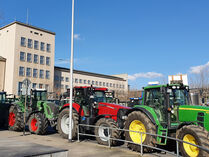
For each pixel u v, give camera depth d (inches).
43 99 562.9
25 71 1793.8
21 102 549.0
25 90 500.7
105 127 360.8
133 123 343.0
